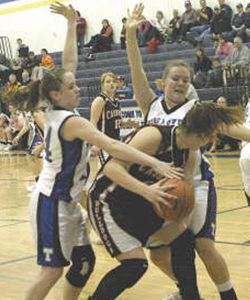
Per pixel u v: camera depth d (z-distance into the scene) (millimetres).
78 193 2875
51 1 19922
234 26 14906
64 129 2770
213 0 16359
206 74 13805
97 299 2666
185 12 16172
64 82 2879
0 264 4512
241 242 4824
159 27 17000
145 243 2863
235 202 6684
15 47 21000
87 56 17594
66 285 2975
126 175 2635
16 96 3273
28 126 8328
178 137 2699
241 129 3035
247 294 3477
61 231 2807
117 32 18484
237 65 13172
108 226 2744
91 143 2705
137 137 2727
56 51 20078
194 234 3053
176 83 3080
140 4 3330
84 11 19047
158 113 3164
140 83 3277
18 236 5539
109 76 5883
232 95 12820
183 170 2750
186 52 15336
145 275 4047
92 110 5828
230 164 10203
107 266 4344
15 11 20781
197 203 3045
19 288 3846
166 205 2570
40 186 2896
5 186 9320
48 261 2816
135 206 2760
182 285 2828
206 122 2598
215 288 3654
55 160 2836
